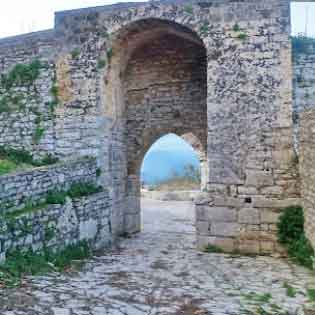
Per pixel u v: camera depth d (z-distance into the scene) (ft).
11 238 23.99
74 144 39.06
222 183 35.22
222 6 35.70
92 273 26.86
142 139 45.98
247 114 34.99
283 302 21.76
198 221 35.68
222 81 35.55
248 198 34.60
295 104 36.01
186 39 42.91
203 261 31.73
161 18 37.04
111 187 39.88
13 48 42.11
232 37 35.40
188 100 44.80
